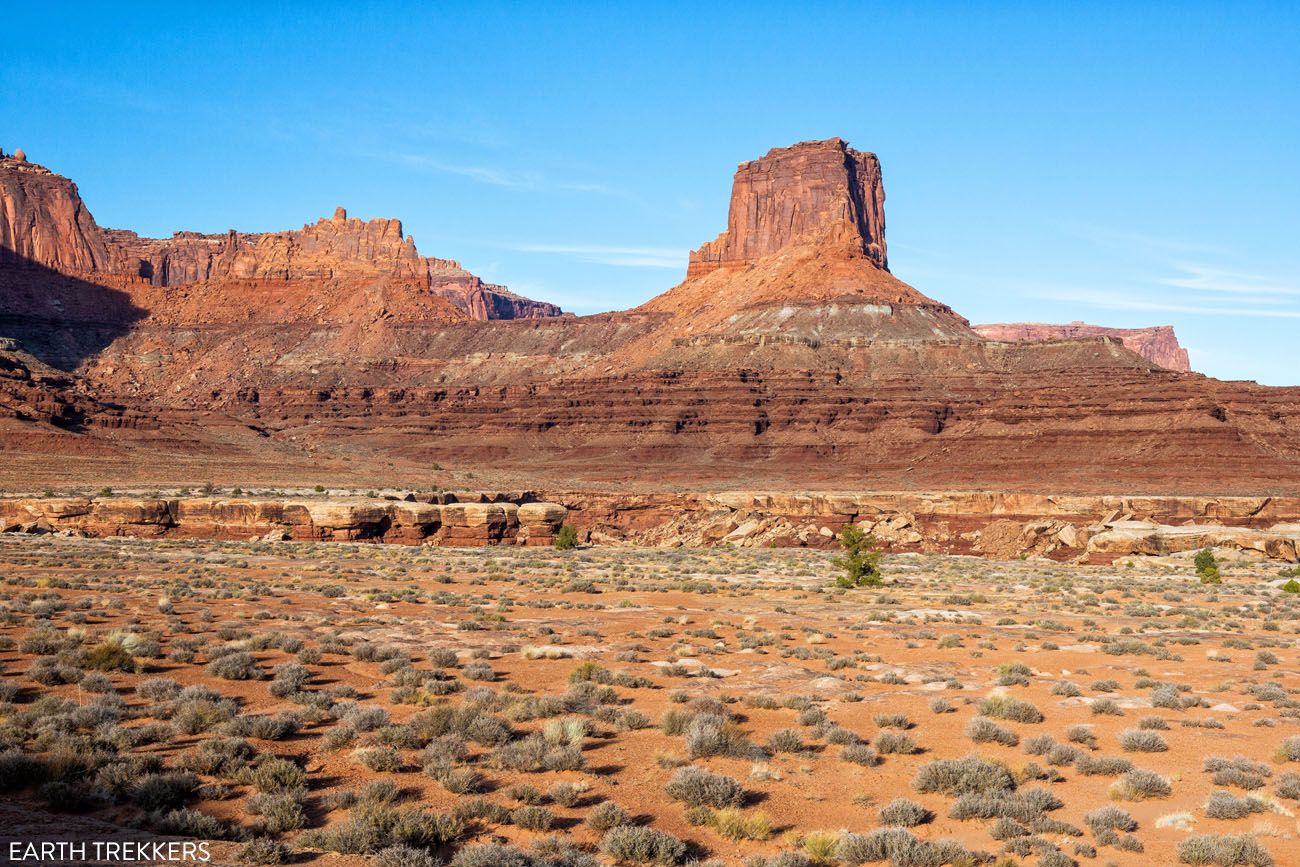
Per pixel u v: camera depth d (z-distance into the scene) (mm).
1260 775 18922
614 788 17719
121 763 16672
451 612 43438
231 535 95125
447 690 25062
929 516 136750
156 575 54500
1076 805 17609
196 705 20672
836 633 38875
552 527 103062
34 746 17703
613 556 88062
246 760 17844
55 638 28234
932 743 21625
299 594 48250
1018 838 15578
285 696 23844
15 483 118812
